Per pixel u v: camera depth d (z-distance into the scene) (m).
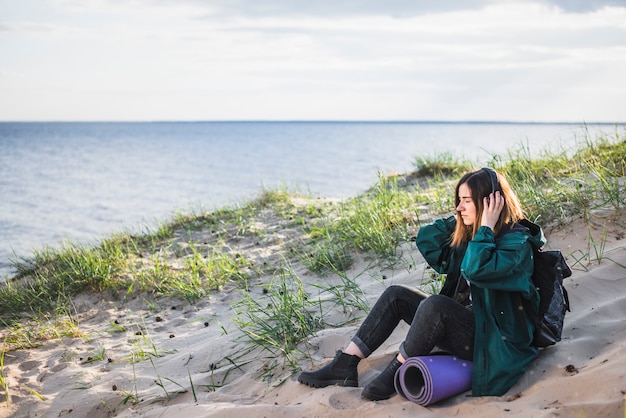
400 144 114.69
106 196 34.38
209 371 5.00
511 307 3.65
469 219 3.83
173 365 5.25
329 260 7.13
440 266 4.13
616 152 8.01
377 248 6.96
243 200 12.33
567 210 6.22
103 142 140.75
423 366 3.55
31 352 6.08
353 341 4.04
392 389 3.79
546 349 3.89
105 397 4.76
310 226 9.40
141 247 9.83
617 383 3.26
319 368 4.47
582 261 5.18
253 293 7.03
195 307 6.95
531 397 3.43
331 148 101.56
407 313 4.03
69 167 60.62
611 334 4.00
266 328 5.29
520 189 7.13
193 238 10.01
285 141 143.62
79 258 8.84
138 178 47.25
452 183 9.72
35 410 4.79
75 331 6.52
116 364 5.54
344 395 3.86
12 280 9.30
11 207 29.80
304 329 5.14
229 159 73.50
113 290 7.68
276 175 47.53
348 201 10.64
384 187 10.41
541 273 3.72
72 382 5.20
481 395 3.54
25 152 93.31
